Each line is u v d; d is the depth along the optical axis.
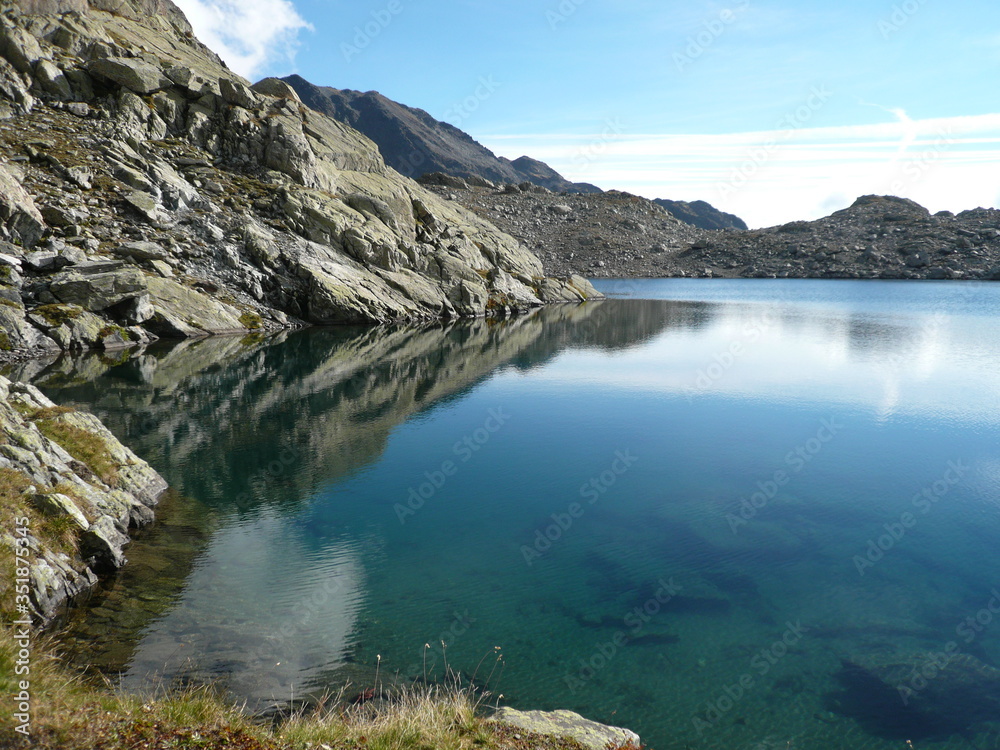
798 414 36.62
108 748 7.41
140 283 54.50
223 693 11.53
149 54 91.12
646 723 11.57
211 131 85.12
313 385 41.97
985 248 174.00
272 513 21.50
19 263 51.12
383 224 91.44
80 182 64.69
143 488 21.31
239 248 71.06
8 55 73.94
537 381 45.88
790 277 183.38
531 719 10.28
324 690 11.88
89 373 41.38
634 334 72.19
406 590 16.47
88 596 14.93
